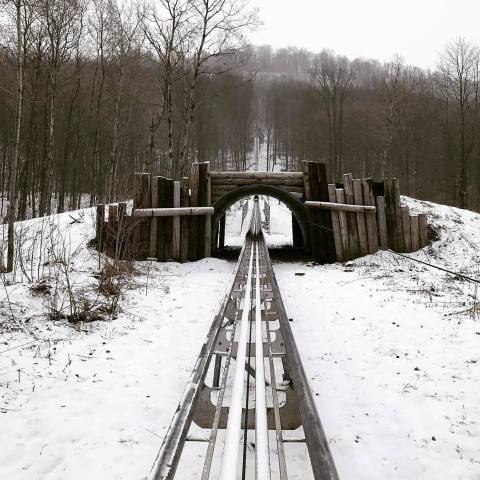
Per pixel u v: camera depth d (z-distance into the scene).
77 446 4.42
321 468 2.79
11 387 5.53
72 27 25.95
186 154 23.25
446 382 5.79
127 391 5.67
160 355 6.94
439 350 6.88
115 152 28.38
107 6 26.72
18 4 11.57
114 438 4.59
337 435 4.61
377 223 17.56
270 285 9.67
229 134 85.50
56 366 6.28
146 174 16.77
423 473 4.03
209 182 17.69
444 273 14.80
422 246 17.58
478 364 6.26
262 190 18.58
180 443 3.18
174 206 17.00
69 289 8.63
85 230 17.11
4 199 39.03
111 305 9.39
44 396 5.41
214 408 4.29
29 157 26.30
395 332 7.84
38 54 22.50
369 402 5.35
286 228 39.34
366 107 56.72
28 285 9.77
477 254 17.00
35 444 4.42
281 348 5.50
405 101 41.97
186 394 3.89
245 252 15.53
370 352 6.96
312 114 68.25
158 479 2.72
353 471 4.04
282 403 4.89
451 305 9.49
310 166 17.98
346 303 10.11
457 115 39.22
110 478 3.93
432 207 21.03
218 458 4.10
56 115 31.97
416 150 50.53
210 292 11.61
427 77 55.97
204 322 8.73
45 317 8.27
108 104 32.97
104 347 7.19
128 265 13.55
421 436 4.61
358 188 17.53
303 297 10.91
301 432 4.51
